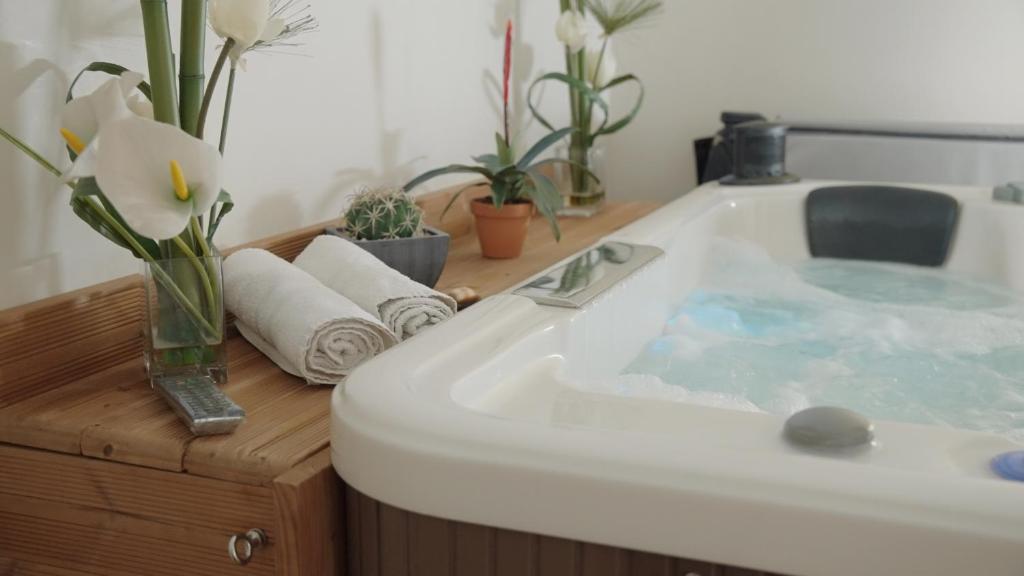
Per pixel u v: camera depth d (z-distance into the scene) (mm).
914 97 2912
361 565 891
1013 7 2768
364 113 1867
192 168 964
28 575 1038
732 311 1821
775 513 686
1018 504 649
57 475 1004
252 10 1092
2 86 1118
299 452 929
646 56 3184
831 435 844
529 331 1163
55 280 1204
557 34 2369
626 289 1460
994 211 2064
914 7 2867
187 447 943
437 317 1286
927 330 1693
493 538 782
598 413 1023
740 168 2371
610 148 3266
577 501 741
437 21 2111
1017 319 1757
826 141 2566
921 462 828
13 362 1070
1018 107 2812
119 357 1215
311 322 1135
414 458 789
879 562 663
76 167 939
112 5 1253
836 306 1858
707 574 717
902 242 2178
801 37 3000
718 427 934
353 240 1511
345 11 1779
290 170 1665
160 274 1085
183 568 965
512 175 1846
